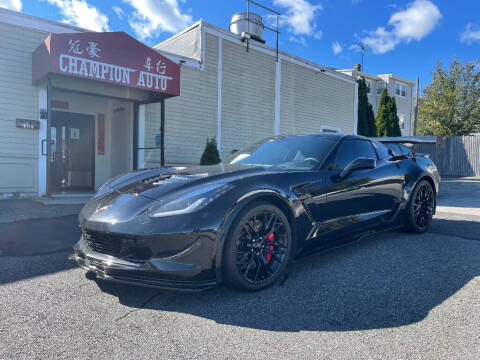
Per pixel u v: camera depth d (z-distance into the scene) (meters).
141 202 2.50
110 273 2.38
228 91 11.14
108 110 10.20
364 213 3.52
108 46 6.84
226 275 2.43
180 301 2.39
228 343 1.87
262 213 2.59
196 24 10.52
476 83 27.31
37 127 7.62
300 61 13.42
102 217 2.50
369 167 3.29
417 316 2.18
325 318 2.15
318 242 3.04
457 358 1.74
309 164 3.24
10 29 7.29
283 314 2.21
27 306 2.29
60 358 1.71
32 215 5.41
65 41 6.34
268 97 12.32
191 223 2.29
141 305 2.33
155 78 7.53
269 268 2.68
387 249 3.70
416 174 4.30
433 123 28.33
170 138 9.84
